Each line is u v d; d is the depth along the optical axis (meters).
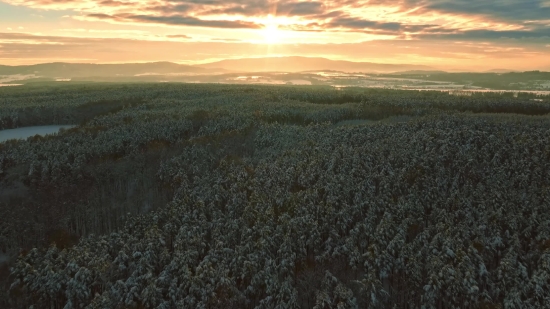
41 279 58.12
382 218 68.44
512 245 59.84
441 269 53.62
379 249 60.47
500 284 54.69
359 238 65.06
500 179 79.31
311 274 60.66
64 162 92.75
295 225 65.25
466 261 55.03
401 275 59.06
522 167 83.06
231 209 74.56
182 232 66.25
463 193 74.94
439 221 67.12
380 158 92.06
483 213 67.31
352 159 91.50
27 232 76.00
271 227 66.56
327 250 63.28
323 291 54.31
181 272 57.97
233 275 58.69
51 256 63.59
